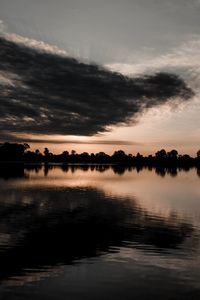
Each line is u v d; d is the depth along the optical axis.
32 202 41.41
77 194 51.25
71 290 15.51
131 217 32.84
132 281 16.53
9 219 30.48
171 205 41.41
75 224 29.05
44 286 15.86
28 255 20.14
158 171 164.38
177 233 26.19
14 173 106.56
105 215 33.69
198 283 16.39
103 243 23.05
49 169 150.25
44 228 27.23
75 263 18.88
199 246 22.52
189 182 83.50
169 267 18.38
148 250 21.47
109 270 17.86
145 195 52.19
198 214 34.88
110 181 81.88
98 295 15.08
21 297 14.80
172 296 15.05
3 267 18.09
